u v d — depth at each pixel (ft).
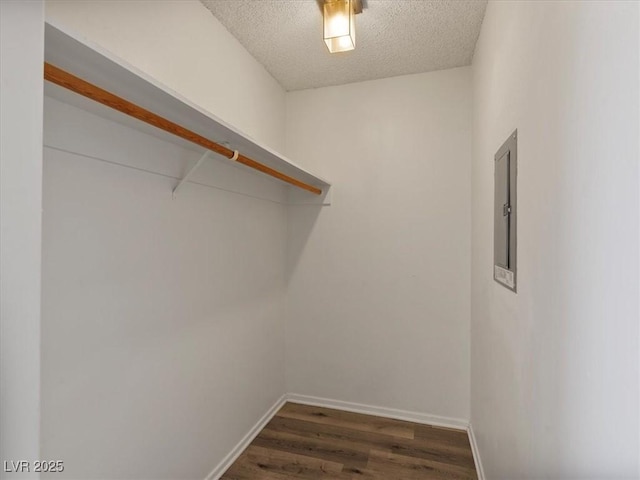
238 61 6.43
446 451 6.42
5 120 1.85
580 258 2.15
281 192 8.16
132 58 4.06
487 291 5.38
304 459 6.18
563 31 2.44
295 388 8.43
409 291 7.65
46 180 3.06
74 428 3.36
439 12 5.61
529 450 3.18
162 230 4.47
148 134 4.19
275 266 7.93
